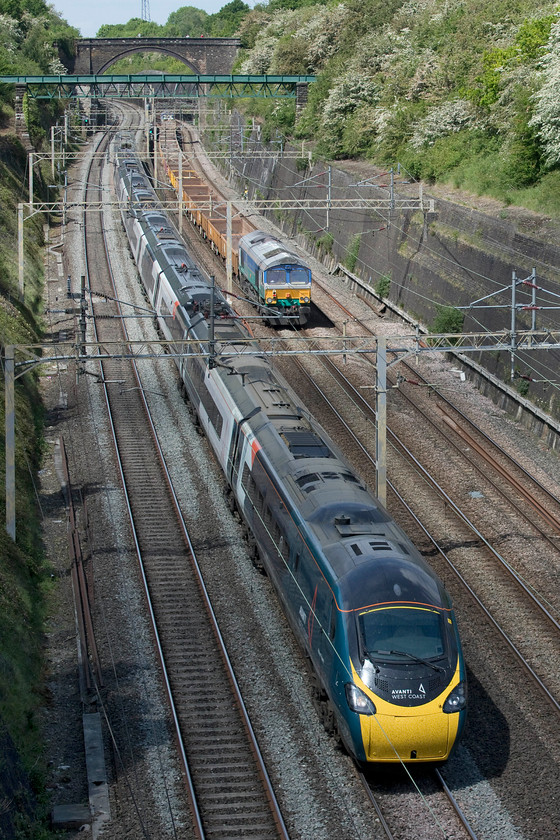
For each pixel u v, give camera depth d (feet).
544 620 118.62
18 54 529.04
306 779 87.30
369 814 82.74
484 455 173.58
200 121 618.03
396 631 89.04
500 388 202.69
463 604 121.90
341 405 198.39
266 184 439.22
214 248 339.98
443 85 343.05
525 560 135.13
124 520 145.69
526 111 265.34
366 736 84.74
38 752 90.12
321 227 349.41
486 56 308.40
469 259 233.35
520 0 353.92
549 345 135.33
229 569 130.41
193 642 112.47
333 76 409.90
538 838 80.48
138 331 249.14
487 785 87.35
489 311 218.38
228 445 146.72
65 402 200.03
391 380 213.25
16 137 400.06
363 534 100.58
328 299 286.66
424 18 412.57
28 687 98.43
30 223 346.13
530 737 95.25
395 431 184.55
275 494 118.42
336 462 120.26
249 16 614.34
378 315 268.00
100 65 599.98
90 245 342.64
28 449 165.48
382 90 377.50
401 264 270.87
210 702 100.22
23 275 265.34
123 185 371.97
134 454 172.24
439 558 134.92
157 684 103.35
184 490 156.25
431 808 83.61
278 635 113.60
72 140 538.47
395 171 316.40
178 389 205.87
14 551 125.49
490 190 262.88
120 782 86.43
